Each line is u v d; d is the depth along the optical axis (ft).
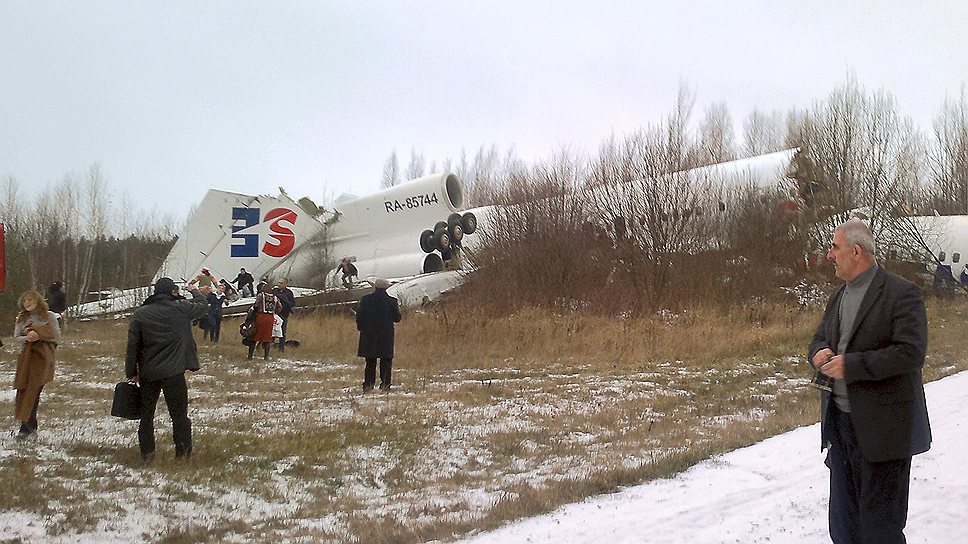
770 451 23.45
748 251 78.79
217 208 86.28
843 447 12.73
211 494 21.63
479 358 54.39
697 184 79.41
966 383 33.37
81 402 36.73
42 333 27.76
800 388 42.06
